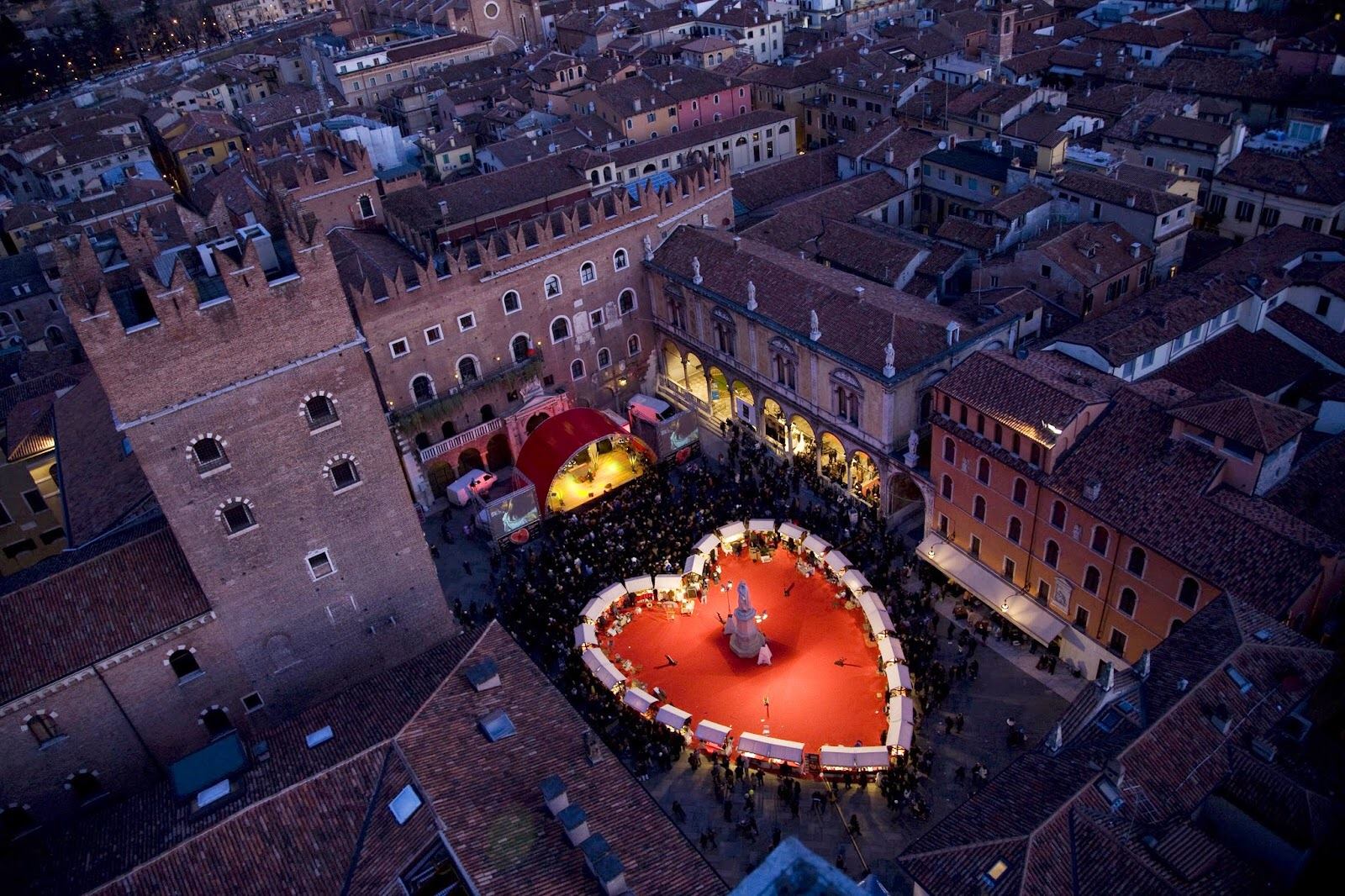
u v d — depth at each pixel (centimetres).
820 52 14088
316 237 4375
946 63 13100
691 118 12781
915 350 6312
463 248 7725
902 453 6444
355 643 5312
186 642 4688
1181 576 4594
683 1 18425
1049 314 7462
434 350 7412
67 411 6775
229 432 4462
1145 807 3481
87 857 3556
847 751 4759
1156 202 7762
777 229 8862
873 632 5541
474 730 3847
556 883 3244
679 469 7706
